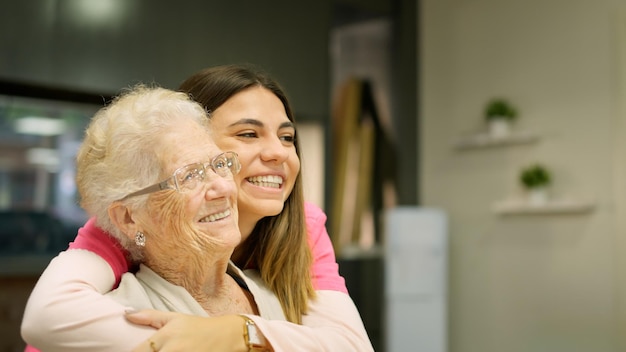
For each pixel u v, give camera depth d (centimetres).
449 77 542
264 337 107
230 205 110
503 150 496
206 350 100
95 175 107
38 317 100
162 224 105
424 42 560
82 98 391
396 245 482
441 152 545
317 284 141
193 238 106
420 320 481
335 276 145
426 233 485
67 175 387
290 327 113
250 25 441
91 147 109
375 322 512
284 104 139
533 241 475
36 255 374
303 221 137
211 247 107
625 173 421
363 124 537
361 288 508
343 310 132
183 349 98
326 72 479
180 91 134
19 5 353
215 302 118
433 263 484
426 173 555
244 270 136
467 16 529
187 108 111
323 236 154
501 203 480
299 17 466
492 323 500
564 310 452
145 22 396
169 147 105
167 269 112
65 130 388
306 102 467
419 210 488
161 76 400
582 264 443
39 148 380
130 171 105
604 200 432
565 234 454
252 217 129
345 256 505
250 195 127
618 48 429
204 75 133
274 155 128
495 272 500
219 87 129
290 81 459
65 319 99
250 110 128
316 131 480
